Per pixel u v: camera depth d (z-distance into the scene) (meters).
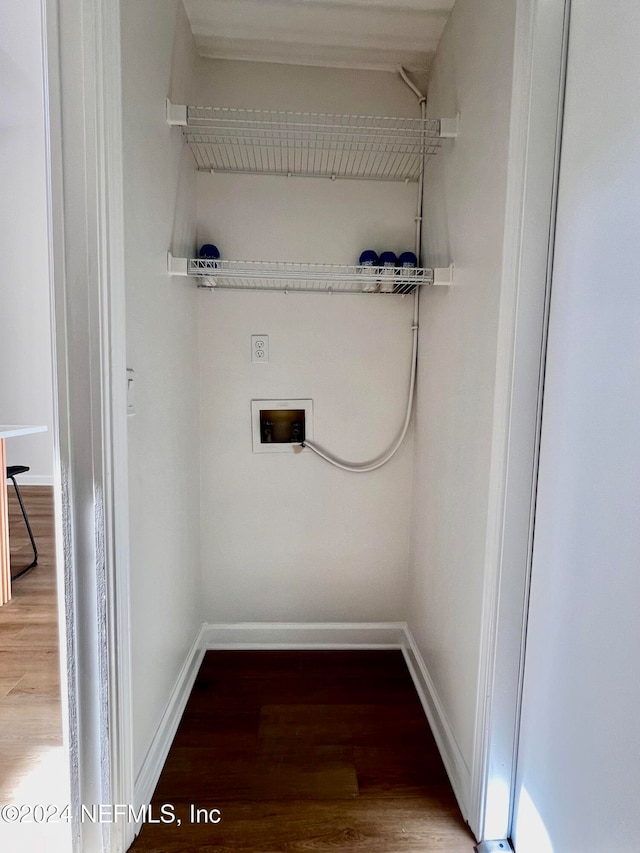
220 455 1.64
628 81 0.67
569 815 0.80
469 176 1.14
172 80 1.22
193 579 1.55
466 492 1.13
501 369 0.92
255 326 1.59
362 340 1.63
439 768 1.20
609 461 0.71
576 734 0.78
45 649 1.67
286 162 1.53
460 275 1.20
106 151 0.81
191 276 1.38
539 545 0.91
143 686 1.06
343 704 1.43
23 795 1.09
